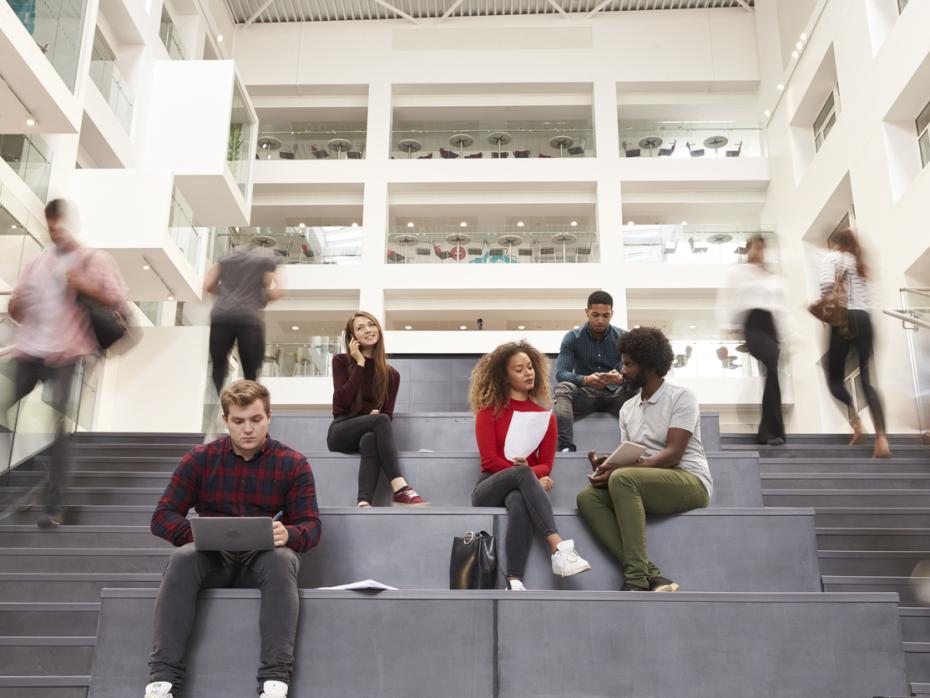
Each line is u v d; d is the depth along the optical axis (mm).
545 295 15953
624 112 17344
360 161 16500
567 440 4902
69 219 4730
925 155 10227
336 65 17109
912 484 4875
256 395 3246
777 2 15500
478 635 3049
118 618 3055
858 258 5668
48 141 8742
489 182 16328
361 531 3623
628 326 15992
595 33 17156
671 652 3018
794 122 14438
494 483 3684
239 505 3242
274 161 16500
